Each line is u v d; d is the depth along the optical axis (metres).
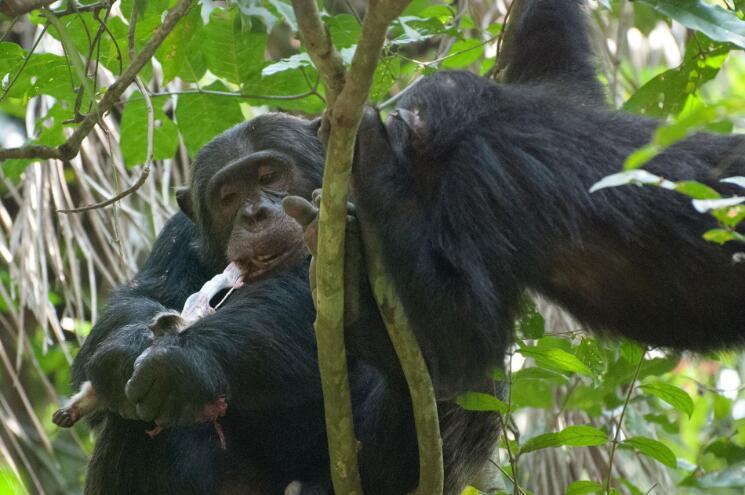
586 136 9.47
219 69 12.80
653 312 9.64
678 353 9.84
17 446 14.81
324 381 8.80
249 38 12.64
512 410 11.44
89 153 15.53
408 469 10.52
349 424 8.95
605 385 12.23
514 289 9.13
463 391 9.60
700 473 13.58
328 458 11.37
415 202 9.16
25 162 13.45
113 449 11.00
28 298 15.00
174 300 12.02
